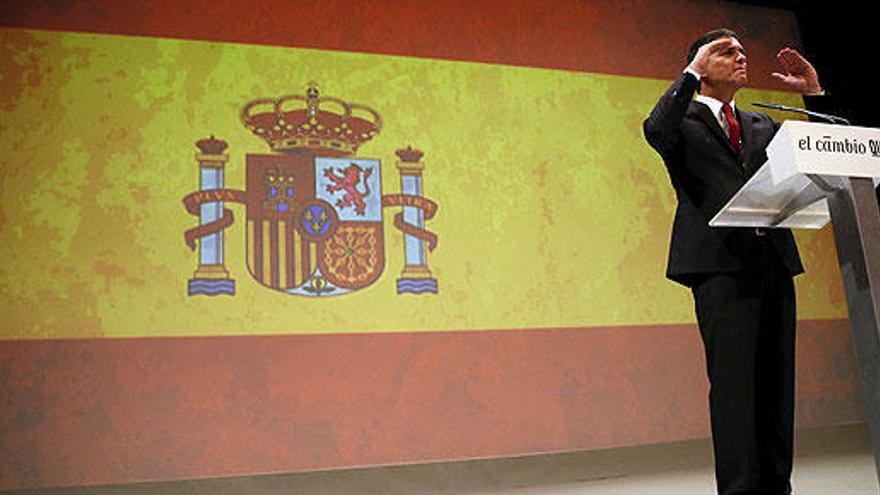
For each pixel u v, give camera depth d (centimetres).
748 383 203
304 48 479
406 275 463
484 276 476
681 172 222
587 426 471
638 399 484
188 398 416
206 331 427
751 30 577
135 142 440
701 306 214
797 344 525
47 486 390
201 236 437
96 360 409
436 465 439
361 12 495
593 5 543
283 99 468
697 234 215
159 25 459
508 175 495
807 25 580
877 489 311
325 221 457
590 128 520
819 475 372
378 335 450
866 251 147
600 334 488
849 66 548
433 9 509
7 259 409
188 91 454
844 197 153
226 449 416
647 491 374
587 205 506
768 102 565
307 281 446
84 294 415
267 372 430
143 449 405
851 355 535
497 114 504
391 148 479
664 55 552
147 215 432
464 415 452
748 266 207
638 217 515
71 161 429
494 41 515
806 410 514
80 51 444
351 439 433
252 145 457
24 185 420
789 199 178
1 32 436
